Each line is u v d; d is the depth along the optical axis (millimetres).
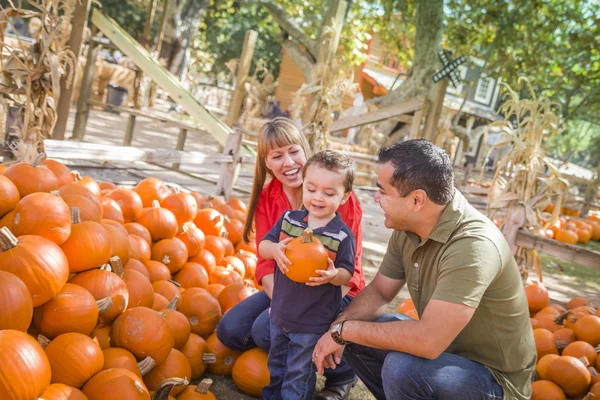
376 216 10125
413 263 2479
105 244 2631
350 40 18547
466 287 2221
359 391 3352
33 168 2973
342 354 2775
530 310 4688
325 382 3082
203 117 8867
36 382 1861
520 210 5492
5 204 2639
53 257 2279
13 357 1826
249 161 7160
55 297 2299
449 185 2283
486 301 2338
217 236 4492
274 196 3266
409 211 2312
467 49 19656
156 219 3754
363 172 13977
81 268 2562
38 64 4551
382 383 2648
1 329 2000
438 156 2279
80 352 2186
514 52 20156
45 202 2461
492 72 20172
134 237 3506
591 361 3559
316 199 2615
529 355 2480
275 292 2729
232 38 36625
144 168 9172
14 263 2178
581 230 11328
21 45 4543
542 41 19297
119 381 2172
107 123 14867
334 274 2510
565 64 21891
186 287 3676
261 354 3021
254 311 3088
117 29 9680
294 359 2635
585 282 7680
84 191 3045
